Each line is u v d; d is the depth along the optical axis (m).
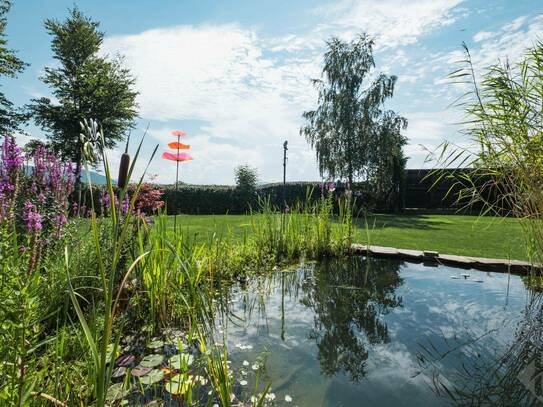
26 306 1.32
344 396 1.70
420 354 2.18
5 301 1.27
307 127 18.17
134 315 2.71
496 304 3.17
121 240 1.04
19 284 1.39
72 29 19.78
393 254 5.38
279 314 2.92
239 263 4.27
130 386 1.74
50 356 1.73
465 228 9.28
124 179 1.04
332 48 17.91
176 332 2.52
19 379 1.21
